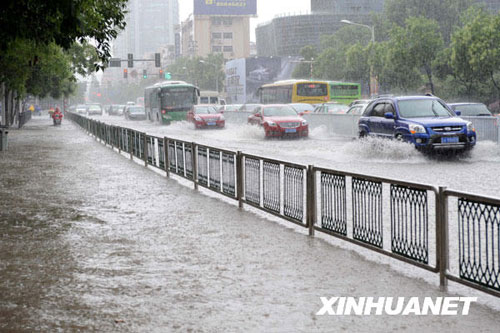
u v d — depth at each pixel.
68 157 24.08
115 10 16.30
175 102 51.84
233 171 11.94
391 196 7.15
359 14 165.12
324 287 6.39
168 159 16.95
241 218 10.55
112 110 106.88
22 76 37.19
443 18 84.06
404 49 60.84
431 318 5.42
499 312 5.59
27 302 5.96
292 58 105.75
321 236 9.04
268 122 31.48
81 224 10.13
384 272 6.99
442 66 60.59
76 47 45.91
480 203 5.77
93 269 7.23
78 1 12.50
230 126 45.16
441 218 6.31
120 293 6.25
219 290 6.32
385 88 76.88
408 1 86.06
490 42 49.72
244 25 172.88
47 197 13.29
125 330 5.17
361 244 7.75
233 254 7.91
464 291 6.24
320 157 21.78
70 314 5.59
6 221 10.44
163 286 6.49
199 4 167.25
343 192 8.15
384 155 20.55
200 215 10.89
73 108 141.38
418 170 17.27
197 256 7.84
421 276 6.84
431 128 19.56
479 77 52.25
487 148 20.89
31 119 85.62
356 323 5.31
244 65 95.06
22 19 12.55
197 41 169.75
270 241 8.68
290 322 5.34
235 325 5.27
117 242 8.73
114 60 63.88
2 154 25.64
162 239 8.91
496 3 125.12
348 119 31.59
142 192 13.99
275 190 10.16
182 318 5.46
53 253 8.08
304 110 41.78
